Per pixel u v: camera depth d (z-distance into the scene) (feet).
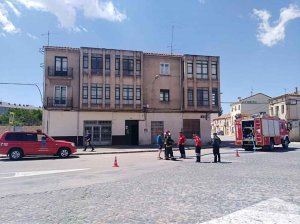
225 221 21.36
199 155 66.18
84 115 124.47
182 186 35.24
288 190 32.32
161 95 135.03
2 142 74.54
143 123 131.44
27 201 28.35
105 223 21.34
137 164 62.64
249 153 87.45
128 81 129.39
